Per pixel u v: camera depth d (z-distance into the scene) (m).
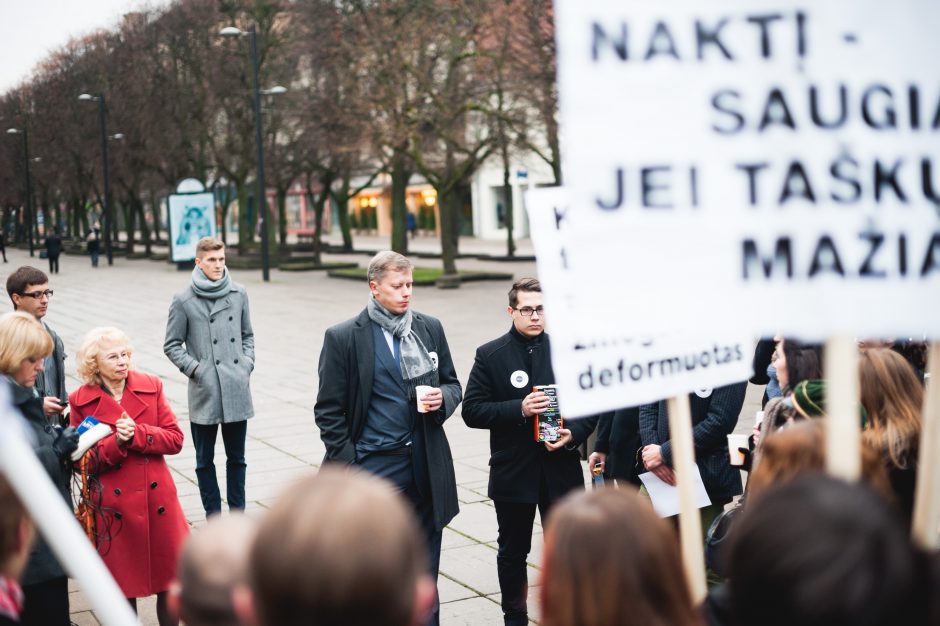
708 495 4.90
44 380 5.94
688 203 2.25
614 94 2.20
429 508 5.25
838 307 2.30
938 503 2.32
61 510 1.42
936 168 2.37
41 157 58.97
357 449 5.16
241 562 1.98
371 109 28.39
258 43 39.16
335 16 29.77
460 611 5.65
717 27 2.26
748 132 2.28
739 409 4.82
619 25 2.20
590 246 2.21
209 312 7.31
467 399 5.29
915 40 2.35
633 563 1.75
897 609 1.51
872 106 2.33
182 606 1.99
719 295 2.28
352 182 73.81
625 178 2.22
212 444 7.34
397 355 5.21
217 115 42.41
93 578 1.43
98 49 50.50
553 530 1.83
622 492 1.88
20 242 75.12
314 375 14.76
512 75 26.59
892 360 3.65
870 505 1.55
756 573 1.54
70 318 24.33
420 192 66.00
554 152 27.17
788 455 2.88
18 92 61.44
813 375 3.96
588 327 2.21
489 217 62.03
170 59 43.38
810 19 2.30
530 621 5.43
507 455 5.23
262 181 33.31
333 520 1.37
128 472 5.17
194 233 42.75
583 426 5.17
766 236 2.29
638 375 2.63
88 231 64.88
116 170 51.34
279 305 25.61
